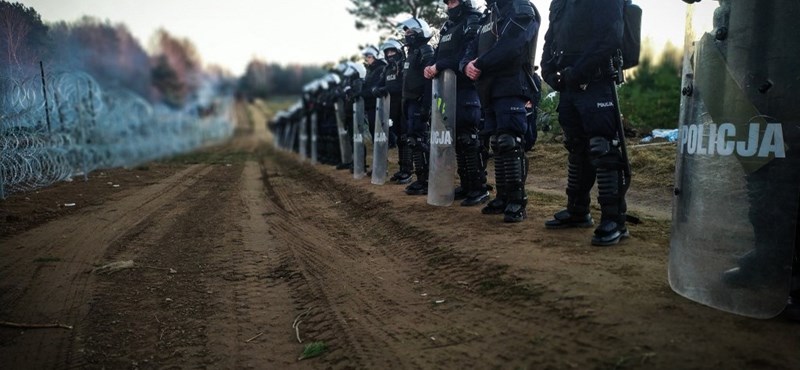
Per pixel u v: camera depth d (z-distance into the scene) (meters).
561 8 3.88
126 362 2.99
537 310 2.87
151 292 4.09
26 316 3.61
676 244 2.72
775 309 2.32
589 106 3.70
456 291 3.50
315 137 15.98
